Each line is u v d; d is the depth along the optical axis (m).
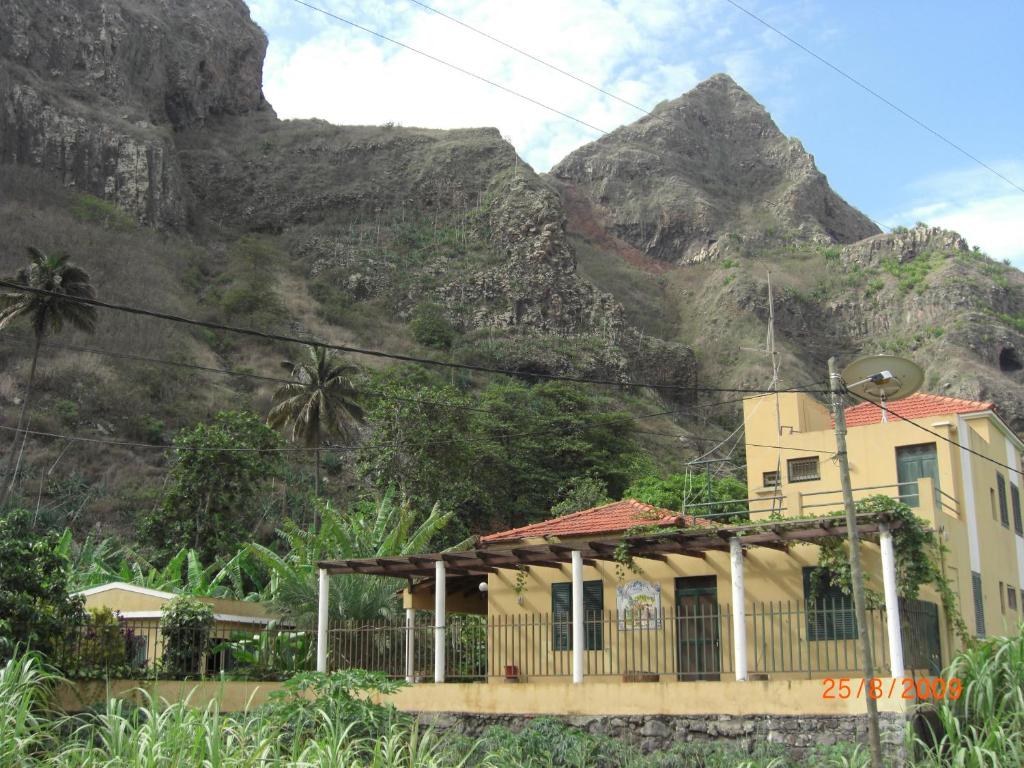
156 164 155.00
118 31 170.50
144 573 52.41
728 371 175.00
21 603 21.38
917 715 18.17
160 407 98.06
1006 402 156.50
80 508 75.69
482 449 70.81
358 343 136.12
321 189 179.38
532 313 156.00
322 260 159.75
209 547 57.09
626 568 24.75
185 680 23.06
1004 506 30.59
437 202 178.88
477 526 66.94
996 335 176.38
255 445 64.12
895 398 18.77
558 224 170.00
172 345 113.62
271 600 36.25
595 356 149.75
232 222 172.38
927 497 24.00
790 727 18.77
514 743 19.56
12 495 73.44
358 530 36.81
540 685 21.42
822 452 30.28
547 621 24.12
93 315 63.28
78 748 16.92
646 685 20.33
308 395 67.06
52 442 85.38
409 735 20.05
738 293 195.50
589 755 19.06
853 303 199.12
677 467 115.19
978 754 16.92
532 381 139.25
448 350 142.12
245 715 19.72
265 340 128.50
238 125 197.75
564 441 82.56
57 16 164.38
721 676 22.75
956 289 189.00
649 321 196.25
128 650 25.09
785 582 22.66
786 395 31.78
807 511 29.19
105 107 161.38
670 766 18.44
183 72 188.00
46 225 125.81
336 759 16.03
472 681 26.25
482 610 29.48
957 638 23.56
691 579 23.94
